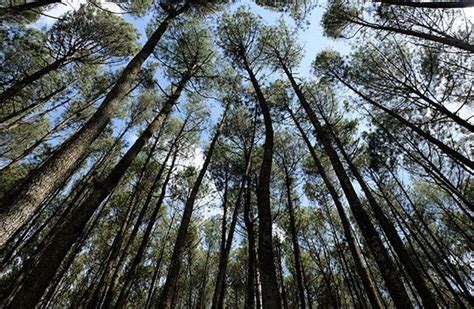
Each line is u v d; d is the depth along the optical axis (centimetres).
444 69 1070
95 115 556
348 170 1466
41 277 370
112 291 956
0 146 1459
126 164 559
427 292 689
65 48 1314
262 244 456
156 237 1998
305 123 1415
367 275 733
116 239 1109
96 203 476
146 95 1538
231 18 1288
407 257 726
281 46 1353
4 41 1211
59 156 478
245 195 1202
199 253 2281
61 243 410
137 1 1091
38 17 1291
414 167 1350
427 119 1227
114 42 1370
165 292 639
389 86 1167
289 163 1527
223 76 1276
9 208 396
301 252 1988
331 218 1722
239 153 1378
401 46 1166
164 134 1511
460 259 1540
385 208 1577
